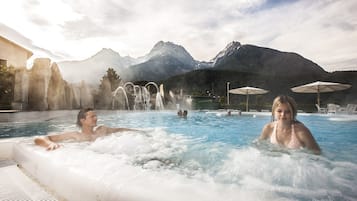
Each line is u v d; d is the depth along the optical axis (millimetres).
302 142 2617
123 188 1285
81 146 2834
